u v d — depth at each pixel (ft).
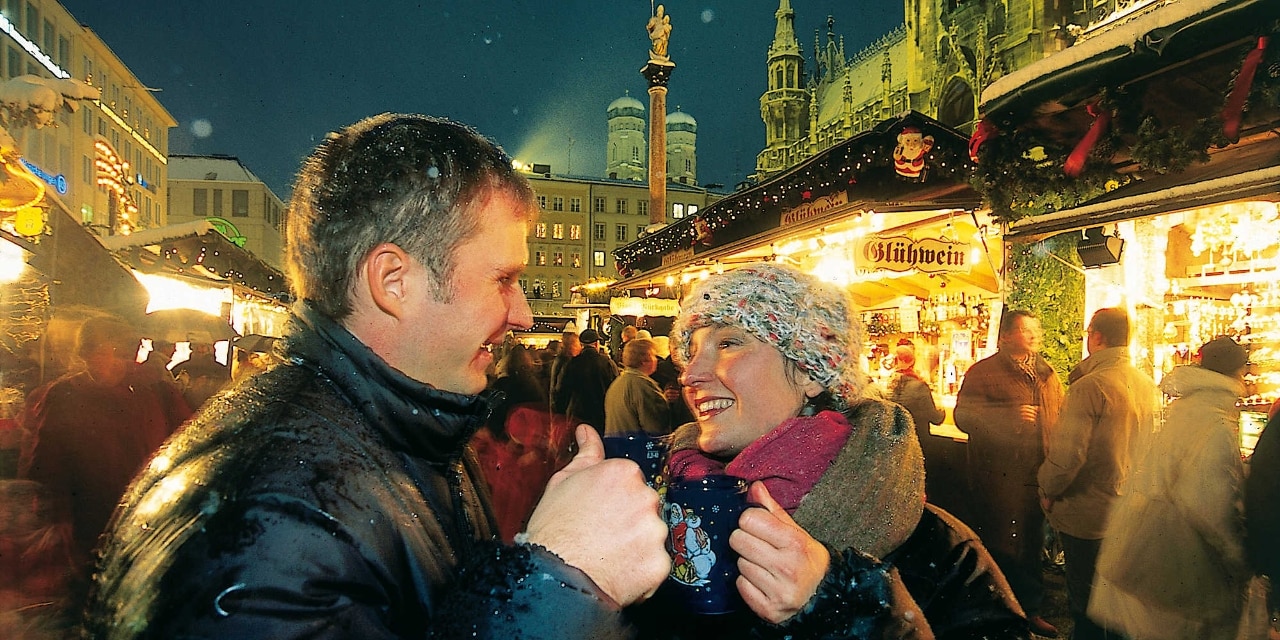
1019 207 15.90
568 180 199.93
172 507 2.34
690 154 250.37
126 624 2.17
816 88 168.76
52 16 81.76
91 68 93.50
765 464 3.94
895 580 3.60
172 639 2.08
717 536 3.72
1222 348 9.73
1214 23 11.07
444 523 2.95
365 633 2.31
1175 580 9.59
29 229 14.12
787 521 3.35
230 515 2.23
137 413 11.39
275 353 3.04
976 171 16.10
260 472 2.35
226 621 2.09
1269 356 14.82
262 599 2.12
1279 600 8.88
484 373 3.23
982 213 18.80
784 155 167.84
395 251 2.85
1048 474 11.81
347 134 3.12
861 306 27.30
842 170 18.71
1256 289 15.06
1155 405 11.74
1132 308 15.15
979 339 22.00
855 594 3.28
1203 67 12.04
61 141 79.61
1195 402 9.66
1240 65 11.37
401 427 2.84
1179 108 13.01
